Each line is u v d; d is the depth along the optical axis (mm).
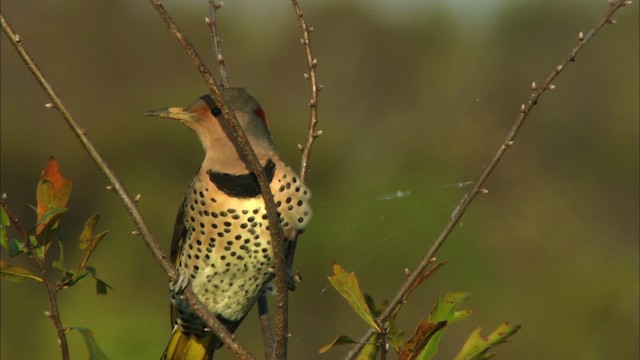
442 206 14367
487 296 14062
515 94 18734
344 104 18875
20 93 18594
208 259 5801
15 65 18703
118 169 16125
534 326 14055
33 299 13789
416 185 15461
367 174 16062
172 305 6082
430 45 19688
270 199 4496
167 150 16078
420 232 13930
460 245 14102
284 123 16953
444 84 19203
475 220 15086
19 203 17500
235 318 6066
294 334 13469
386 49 19531
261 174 4449
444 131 18188
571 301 14289
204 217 5715
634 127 18109
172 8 19516
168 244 14695
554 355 13844
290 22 19672
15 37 4359
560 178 17500
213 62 19281
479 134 18109
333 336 13477
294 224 5711
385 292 13523
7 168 17547
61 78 18828
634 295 14336
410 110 18797
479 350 4605
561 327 14047
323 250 13578
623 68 18781
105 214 15523
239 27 19578
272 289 6059
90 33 19250
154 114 5734
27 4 19266
